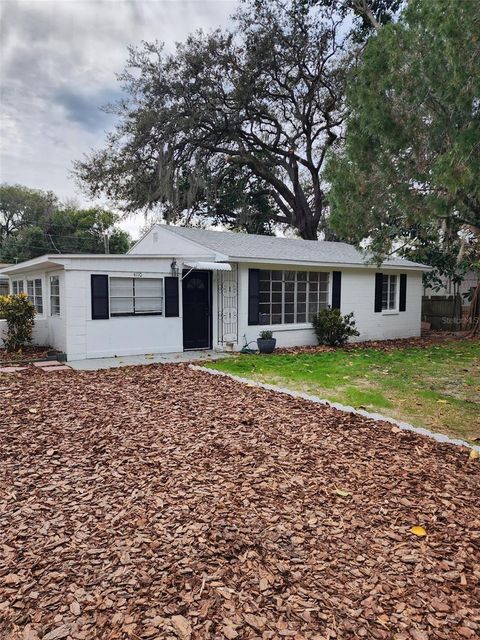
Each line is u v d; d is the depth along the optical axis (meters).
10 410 5.07
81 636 1.87
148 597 2.11
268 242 12.45
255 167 21.39
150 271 9.35
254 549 2.50
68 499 3.08
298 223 22.59
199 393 5.96
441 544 2.58
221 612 2.02
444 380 7.22
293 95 20.77
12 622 1.94
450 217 6.24
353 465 3.67
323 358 9.31
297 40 19.22
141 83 18.98
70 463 3.69
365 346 11.45
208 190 20.23
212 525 2.74
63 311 9.13
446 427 4.78
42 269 10.64
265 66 19.28
